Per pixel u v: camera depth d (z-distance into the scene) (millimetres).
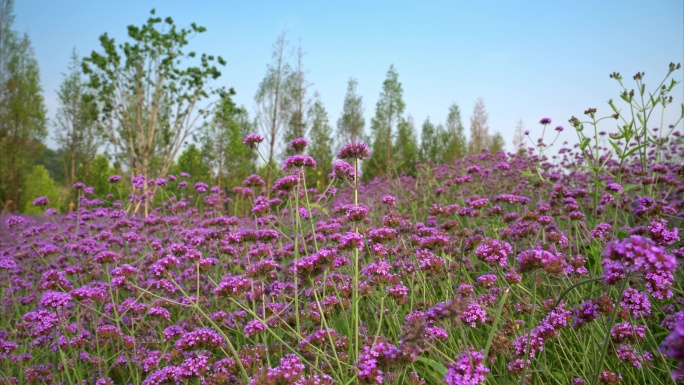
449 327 3236
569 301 3713
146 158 26219
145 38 26078
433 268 3777
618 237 5020
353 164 4008
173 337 4094
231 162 37062
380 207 9695
